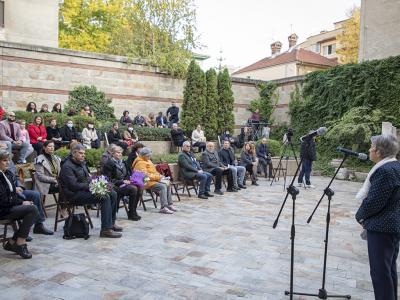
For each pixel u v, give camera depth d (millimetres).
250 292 4180
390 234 3352
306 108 19500
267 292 4199
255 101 21781
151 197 9461
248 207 8961
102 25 27656
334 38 39094
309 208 9062
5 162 5191
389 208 3354
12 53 14500
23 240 5062
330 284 4473
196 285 4320
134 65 17594
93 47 26609
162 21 19938
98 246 5684
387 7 17906
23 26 19078
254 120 20484
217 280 4492
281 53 34844
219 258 5266
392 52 17703
